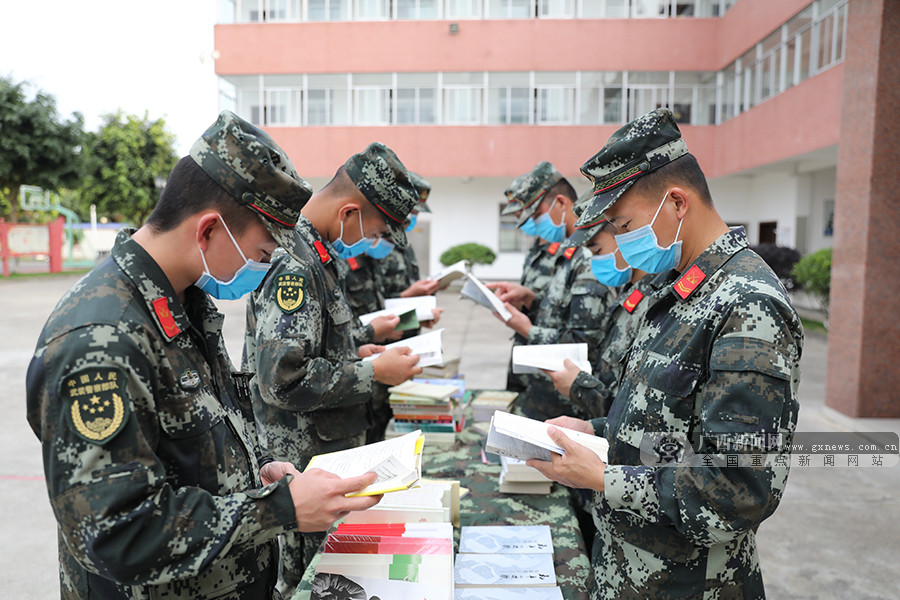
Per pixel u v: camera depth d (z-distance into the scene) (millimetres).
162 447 1065
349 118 16500
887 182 4645
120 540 922
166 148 24344
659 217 1362
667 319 1368
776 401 1132
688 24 15086
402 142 16422
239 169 1097
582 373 2029
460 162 16391
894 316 4699
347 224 2184
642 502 1222
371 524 1457
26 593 2744
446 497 1713
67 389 926
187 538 965
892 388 4766
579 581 1610
